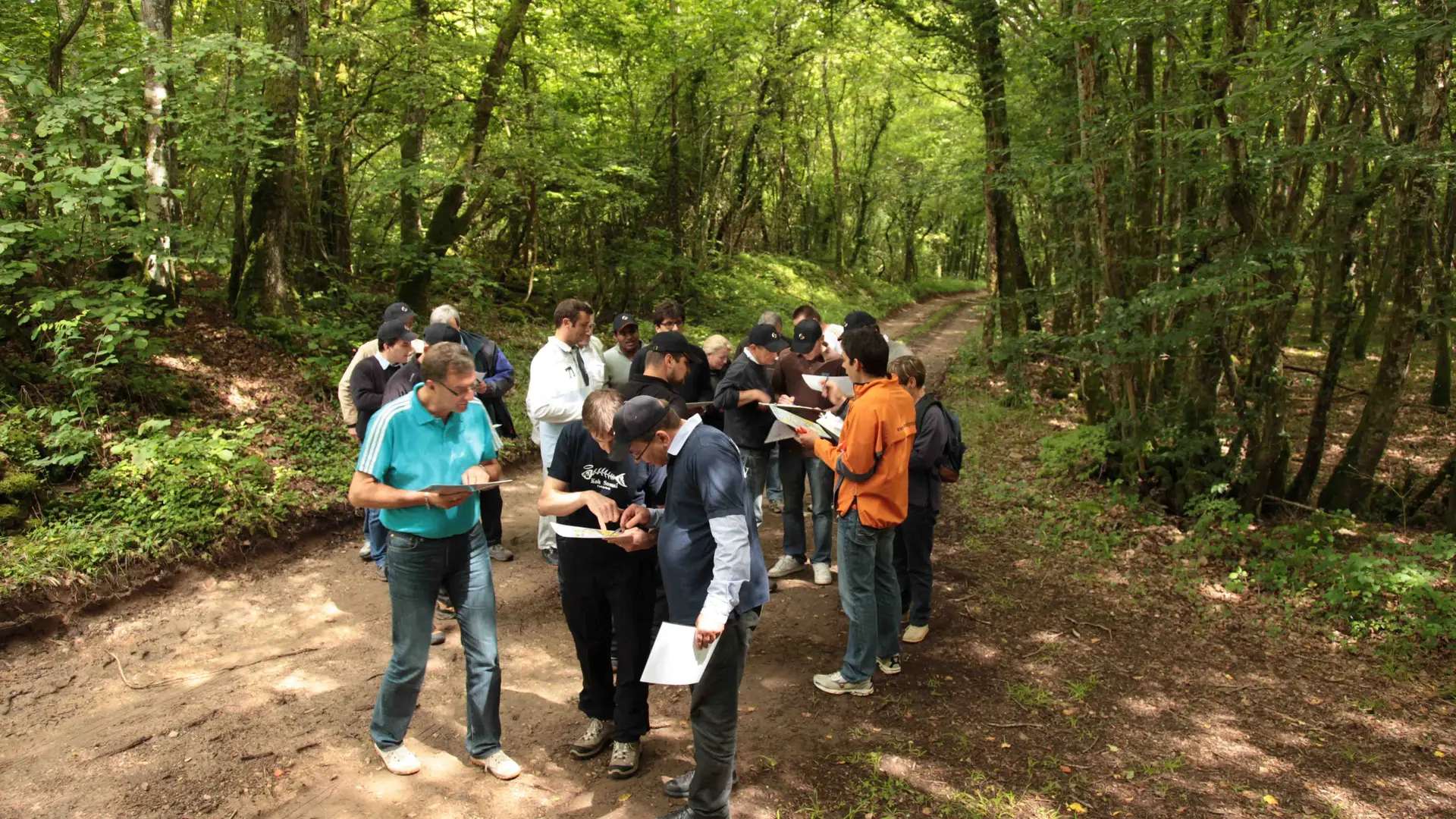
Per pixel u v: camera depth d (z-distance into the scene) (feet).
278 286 30.81
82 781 11.20
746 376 18.25
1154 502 24.07
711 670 9.89
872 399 13.15
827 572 19.13
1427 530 23.43
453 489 10.55
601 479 11.59
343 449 24.14
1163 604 18.43
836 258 107.96
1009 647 16.25
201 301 31.04
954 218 137.08
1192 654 16.15
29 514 17.33
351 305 34.83
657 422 9.99
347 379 18.06
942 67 46.42
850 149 110.01
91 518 17.57
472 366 10.96
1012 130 42.55
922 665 15.38
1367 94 21.08
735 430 18.84
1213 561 20.38
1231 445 24.09
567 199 45.55
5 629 14.52
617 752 11.75
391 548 11.03
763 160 83.35
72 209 19.76
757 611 10.35
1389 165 19.44
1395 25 16.75
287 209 31.32
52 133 20.81
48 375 21.30
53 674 13.98
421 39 37.32
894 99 95.50
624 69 54.44
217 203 36.91
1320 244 21.90
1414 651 16.03
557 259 54.65
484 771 11.81
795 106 81.00
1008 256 46.70
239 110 27.63
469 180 37.19
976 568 20.51
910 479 15.74
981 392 43.93
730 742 10.11
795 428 14.94
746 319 60.44
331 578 18.44
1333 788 11.91
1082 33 23.38
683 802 11.19
